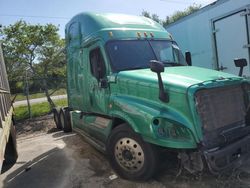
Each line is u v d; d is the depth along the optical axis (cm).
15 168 671
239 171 504
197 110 441
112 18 645
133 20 659
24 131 1287
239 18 801
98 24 629
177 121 448
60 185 542
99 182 533
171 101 462
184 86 450
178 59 649
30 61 1655
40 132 1227
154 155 483
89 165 629
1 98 520
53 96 2172
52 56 1678
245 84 510
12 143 704
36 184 559
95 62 626
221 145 457
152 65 468
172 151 498
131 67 576
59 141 891
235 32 816
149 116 465
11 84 1652
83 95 710
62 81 1723
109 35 601
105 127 592
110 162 549
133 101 510
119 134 522
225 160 451
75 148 777
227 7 831
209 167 431
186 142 441
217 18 866
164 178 513
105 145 596
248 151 484
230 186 465
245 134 493
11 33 1572
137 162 499
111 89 569
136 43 611
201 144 440
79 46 709
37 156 747
